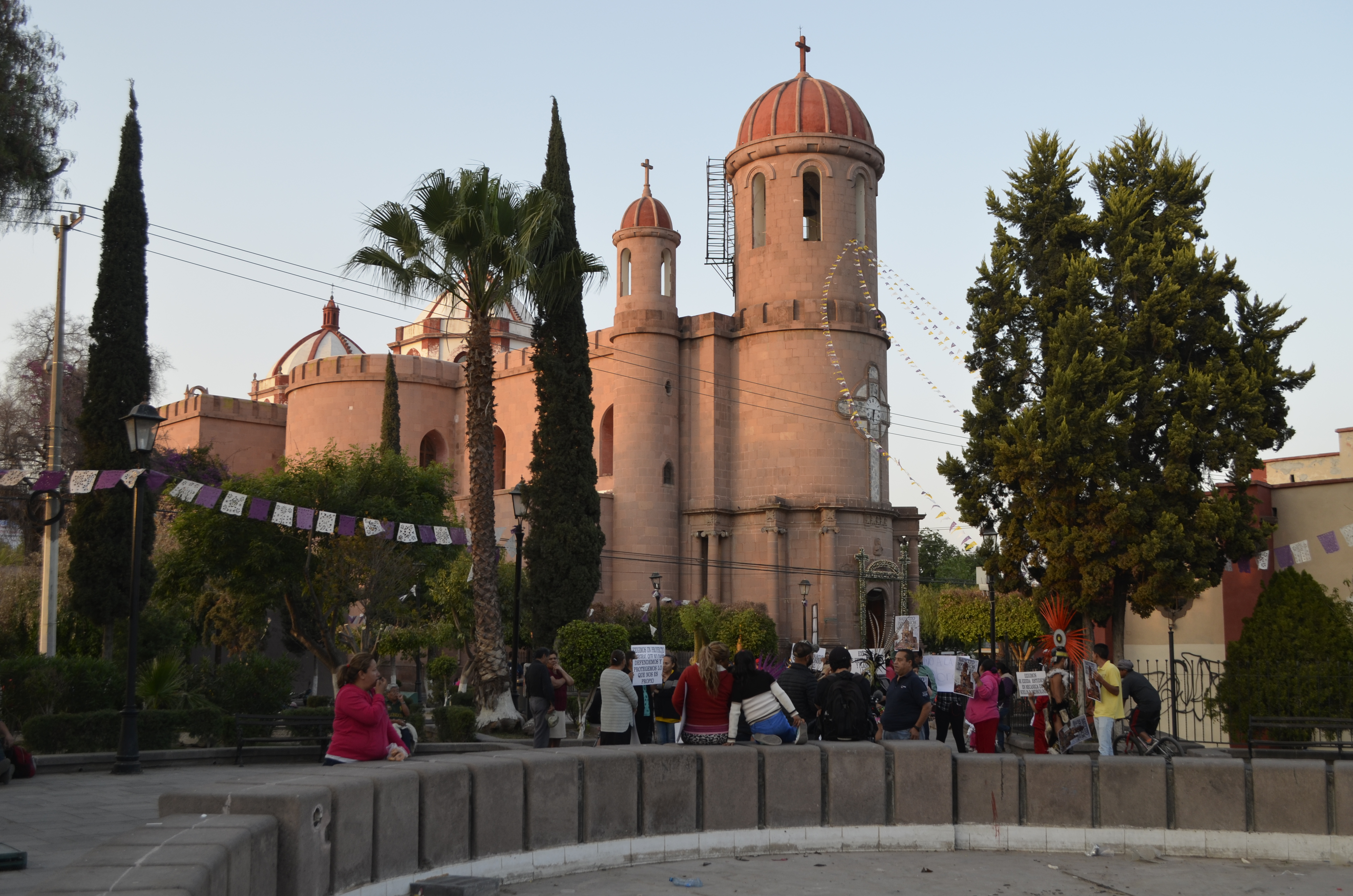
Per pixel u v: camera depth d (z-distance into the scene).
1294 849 11.68
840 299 54.31
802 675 14.34
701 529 54.25
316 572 34.25
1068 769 12.12
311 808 7.76
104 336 27.86
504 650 26.33
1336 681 21.61
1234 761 11.98
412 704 29.61
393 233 25.75
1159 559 24.42
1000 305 27.80
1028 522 26.23
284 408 73.44
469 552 39.25
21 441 48.12
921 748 12.17
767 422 54.12
